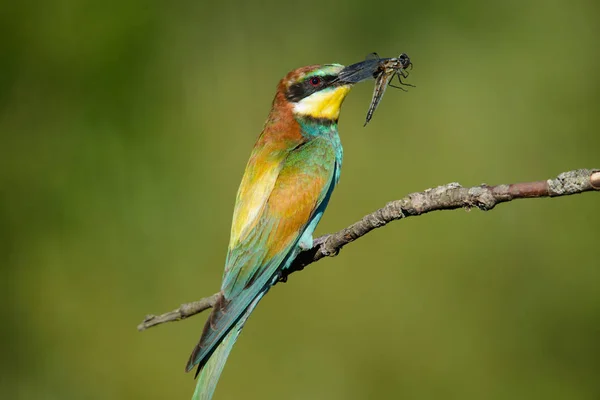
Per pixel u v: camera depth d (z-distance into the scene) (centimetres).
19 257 1142
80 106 1194
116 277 1158
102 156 1185
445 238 1174
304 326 1141
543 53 1420
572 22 1427
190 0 1373
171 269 1175
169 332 1149
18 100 1179
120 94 1202
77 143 1184
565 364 1115
